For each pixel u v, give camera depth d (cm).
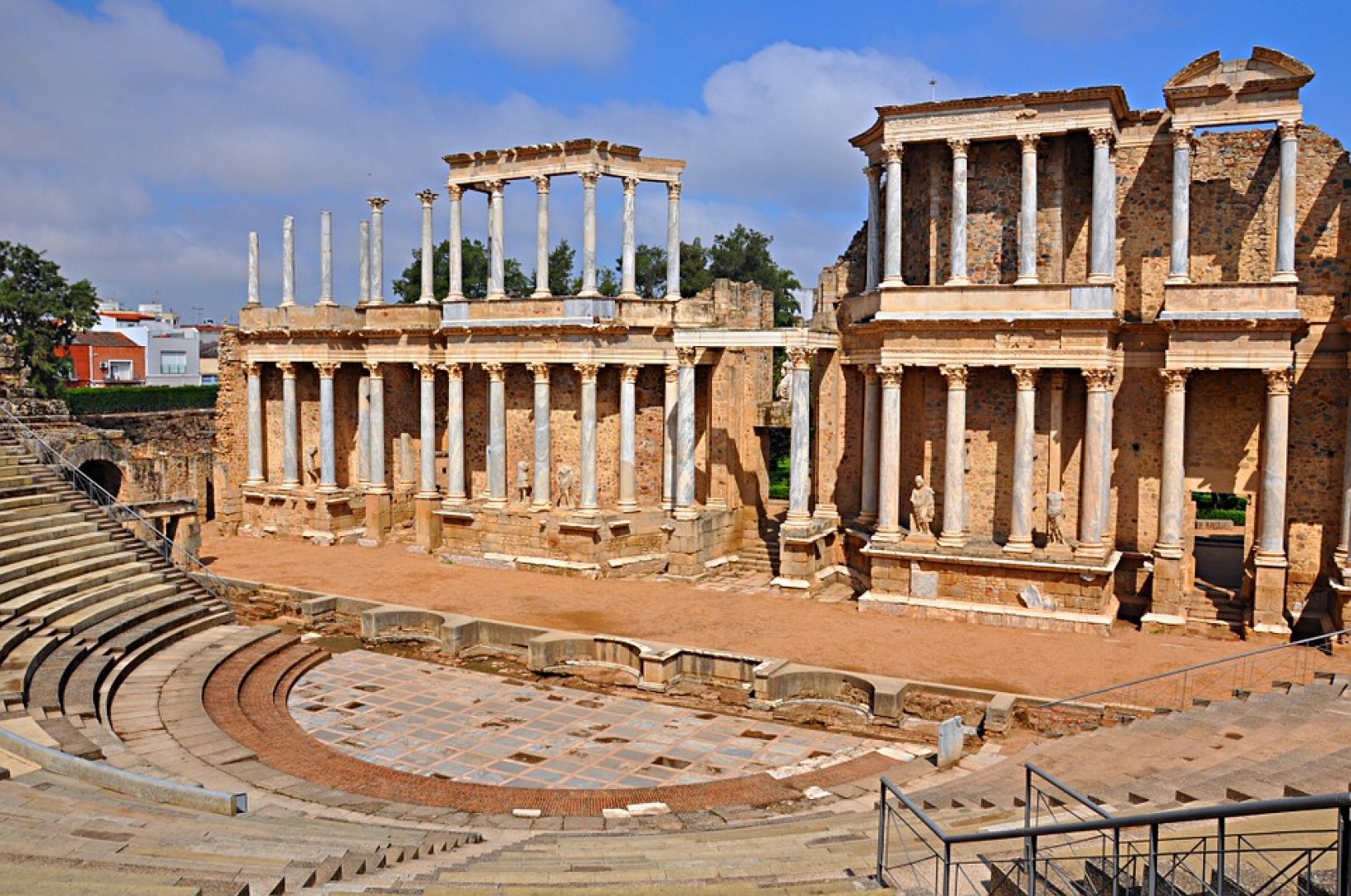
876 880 1455
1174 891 1105
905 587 3741
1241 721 2362
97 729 2347
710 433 4706
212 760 2303
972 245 3812
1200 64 3394
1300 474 3506
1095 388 3506
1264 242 3519
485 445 5000
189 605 3438
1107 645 3309
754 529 4841
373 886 1436
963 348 3647
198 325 16238
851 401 4406
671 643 3350
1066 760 2238
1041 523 3756
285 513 5422
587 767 2492
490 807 2200
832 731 2747
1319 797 832
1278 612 3347
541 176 4612
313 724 2766
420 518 4991
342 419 5478
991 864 1359
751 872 1569
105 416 6134
